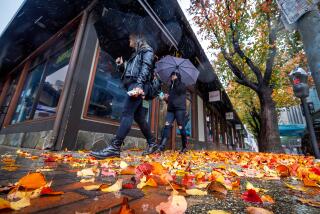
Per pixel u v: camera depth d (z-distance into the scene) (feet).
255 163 8.16
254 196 2.72
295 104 50.83
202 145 30.83
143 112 9.84
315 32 8.48
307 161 9.66
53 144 10.72
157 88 8.86
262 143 23.65
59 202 2.36
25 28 18.49
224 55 26.94
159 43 18.29
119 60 9.02
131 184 3.28
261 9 22.85
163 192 3.03
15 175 3.79
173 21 16.47
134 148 15.57
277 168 5.59
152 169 3.80
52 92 15.71
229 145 62.08
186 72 16.96
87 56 13.51
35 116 16.67
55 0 14.82
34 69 21.42
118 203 2.40
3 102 26.27
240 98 51.34
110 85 15.94
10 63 26.07
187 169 5.63
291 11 9.30
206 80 30.78
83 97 12.67
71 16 16.60
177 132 23.08
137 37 8.57
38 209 2.09
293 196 3.10
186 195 2.93
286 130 66.69
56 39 18.17
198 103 32.78
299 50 25.46
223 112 51.90
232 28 24.62
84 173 4.16
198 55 23.07
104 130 13.73
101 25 13.05
